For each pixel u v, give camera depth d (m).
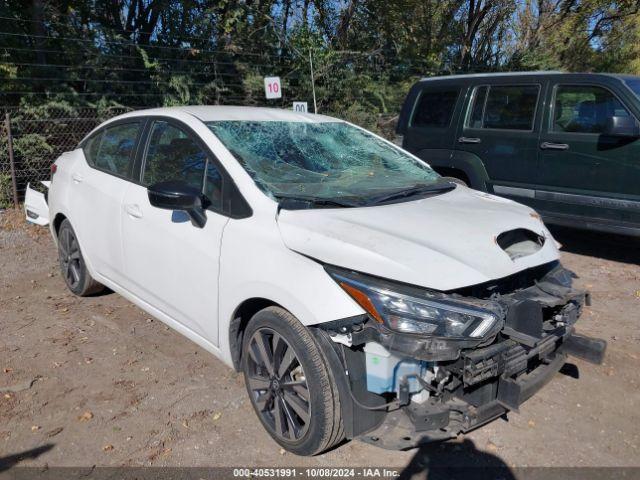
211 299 3.43
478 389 2.85
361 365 2.81
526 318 2.76
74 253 5.11
